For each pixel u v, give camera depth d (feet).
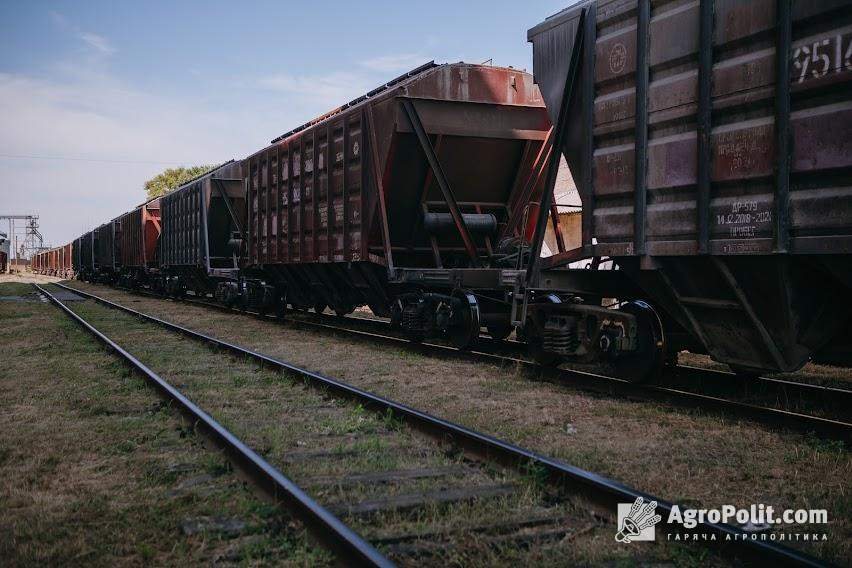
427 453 18.94
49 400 26.27
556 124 27.17
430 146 37.99
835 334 22.08
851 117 17.30
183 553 12.78
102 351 39.86
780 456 18.62
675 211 22.31
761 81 19.40
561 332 28.60
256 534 13.71
